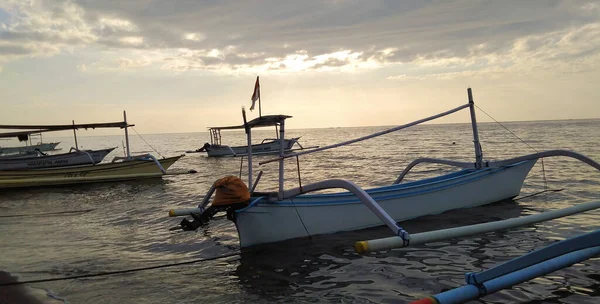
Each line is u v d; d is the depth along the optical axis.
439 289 5.61
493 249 7.26
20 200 15.95
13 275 6.75
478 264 6.54
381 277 6.14
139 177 20.91
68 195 16.95
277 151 40.16
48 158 22.23
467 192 10.34
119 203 14.44
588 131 62.34
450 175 10.80
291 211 7.98
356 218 8.70
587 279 5.70
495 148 34.84
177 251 8.03
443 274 6.16
